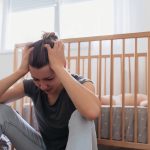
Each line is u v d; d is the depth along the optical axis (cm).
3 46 339
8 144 116
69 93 98
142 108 158
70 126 96
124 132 161
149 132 153
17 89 122
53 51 103
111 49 165
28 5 332
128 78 258
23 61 112
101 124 169
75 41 177
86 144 95
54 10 315
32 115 181
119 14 273
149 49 153
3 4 344
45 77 102
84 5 301
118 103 186
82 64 264
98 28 293
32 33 330
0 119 105
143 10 266
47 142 120
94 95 100
